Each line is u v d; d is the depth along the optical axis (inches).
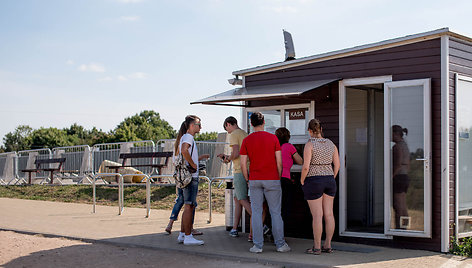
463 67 294.4
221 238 335.9
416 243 289.6
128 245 311.7
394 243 297.3
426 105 284.0
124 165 697.0
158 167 659.4
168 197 567.2
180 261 267.1
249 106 372.5
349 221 353.7
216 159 648.4
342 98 323.6
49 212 494.3
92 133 3501.5
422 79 286.4
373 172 365.1
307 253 278.8
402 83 294.2
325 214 280.5
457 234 286.5
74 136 3361.2
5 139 3597.4
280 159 284.5
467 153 302.8
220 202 532.7
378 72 308.0
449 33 281.6
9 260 269.9
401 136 294.4
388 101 299.1
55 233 355.3
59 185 750.5
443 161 280.2
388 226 296.4
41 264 260.2
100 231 364.2
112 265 257.6
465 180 301.4
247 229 362.6
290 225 343.9
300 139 343.6
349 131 355.3
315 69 338.3
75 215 466.9
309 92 330.3
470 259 262.1
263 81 368.2
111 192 627.8
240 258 267.6
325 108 331.9
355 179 357.1
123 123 3329.2
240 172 319.3
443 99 281.6
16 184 856.3
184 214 308.5
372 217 362.3
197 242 307.0
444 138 280.4
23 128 3614.7
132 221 421.1
